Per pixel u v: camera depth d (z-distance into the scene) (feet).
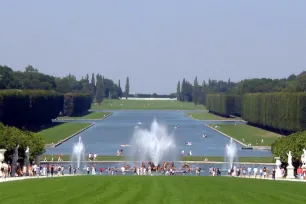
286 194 270.46
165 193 267.80
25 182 313.94
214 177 374.84
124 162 608.60
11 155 451.53
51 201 231.50
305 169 417.28
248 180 351.46
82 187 288.10
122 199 241.96
